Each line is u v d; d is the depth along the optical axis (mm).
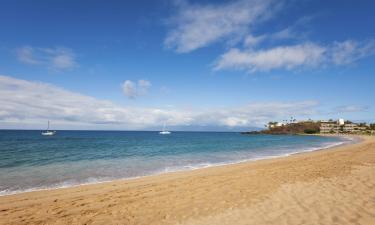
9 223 6496
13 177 13586
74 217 6867
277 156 24703
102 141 55969
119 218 6715
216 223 6066
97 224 6328
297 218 6043
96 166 17812
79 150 31828
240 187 9719
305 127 185125
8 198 9055
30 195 9469
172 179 12305
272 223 5828
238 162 19906
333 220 5785
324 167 14109
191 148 36594
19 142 48625
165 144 46625
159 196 8859
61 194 9578
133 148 36031
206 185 10406
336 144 47688
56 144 43625
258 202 7531
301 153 27688
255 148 37188
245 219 6195
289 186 9422
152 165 18422
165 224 6180
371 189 8344
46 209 7625
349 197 7512
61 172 15219
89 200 8562
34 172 15195
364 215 5980
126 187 10648
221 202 7762
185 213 6910
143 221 6438
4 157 23219
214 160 21656
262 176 11984
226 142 56125
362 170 12406
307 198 7645
